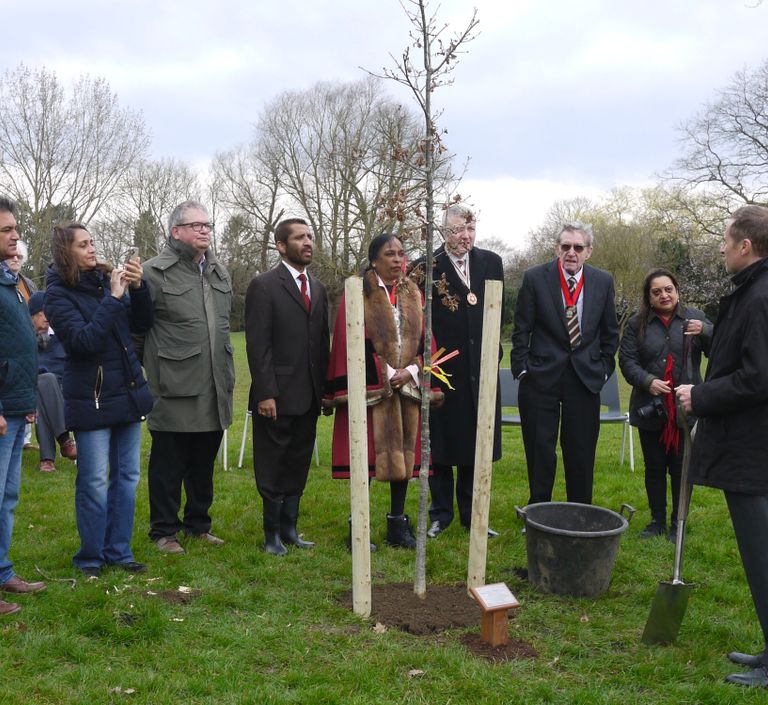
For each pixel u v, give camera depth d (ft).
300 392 15.39
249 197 91.86
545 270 16.84
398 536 16.01
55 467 23.77
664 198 108.88
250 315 15.28
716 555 15.66
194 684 9.85
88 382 13.26
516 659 10.94
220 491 21.11
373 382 15.03
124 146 79.46
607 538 13.08
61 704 9.37
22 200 75.77
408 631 11.87
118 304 13.03
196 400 15.33
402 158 12.36
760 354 9.88
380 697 9.70
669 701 9.85
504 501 20.18
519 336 16.98
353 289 11.84
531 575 13.78
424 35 11.51
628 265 75.36
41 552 15.15
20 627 11.44
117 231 98.02
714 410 10.39
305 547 16.07
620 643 11.60
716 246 78.33
